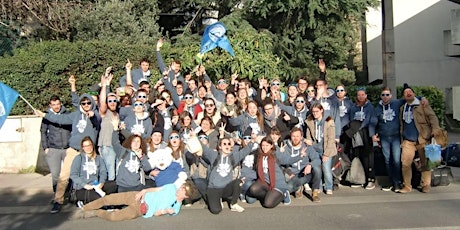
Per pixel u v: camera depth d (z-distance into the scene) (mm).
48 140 9164
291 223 7633
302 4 17859
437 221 7535
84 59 13367
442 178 9844
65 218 8281
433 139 9500
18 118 12250
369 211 8227
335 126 9672
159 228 7531
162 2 21375
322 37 19891
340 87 10133
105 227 7672
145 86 10188
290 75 19125
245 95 9789
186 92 10688
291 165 9062
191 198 8688
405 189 9539
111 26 17344
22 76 12297
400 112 9609
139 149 8438
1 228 7715
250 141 8906
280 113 9758
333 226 7406
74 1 16469
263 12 18141
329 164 9445
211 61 14633
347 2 18062
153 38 18312
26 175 11961
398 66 25625
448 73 24734
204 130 9086
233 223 7723
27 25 16203
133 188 8383
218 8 20719
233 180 8445
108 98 9133
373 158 10023
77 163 8516
